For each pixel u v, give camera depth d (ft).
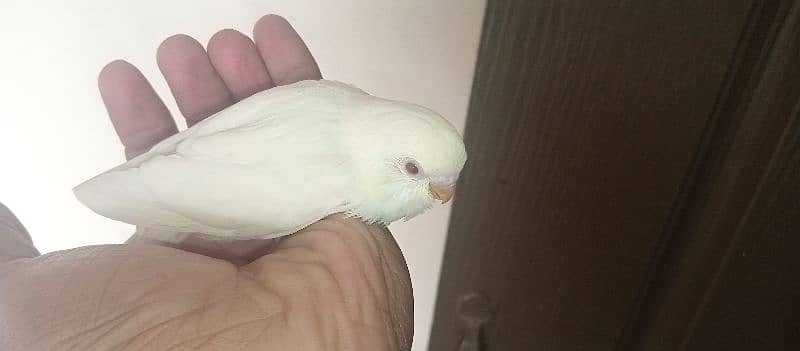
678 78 0.62
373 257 0.62
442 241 0.86
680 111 0.64
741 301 0.75
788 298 0.74
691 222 0.71
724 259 0.72
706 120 0.64
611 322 0.83
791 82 0.59
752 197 0.67
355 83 0.75
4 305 0.51
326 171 0.63
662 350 0.82
